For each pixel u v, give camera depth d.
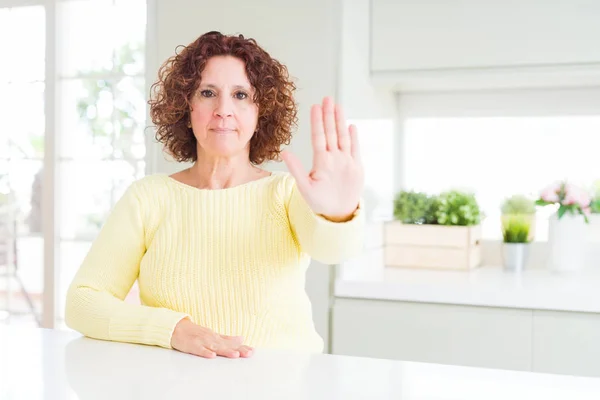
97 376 0.85
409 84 2.53
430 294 2.06
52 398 0.75
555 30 2.16
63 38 2.85
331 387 0.79
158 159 2.40
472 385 0.80
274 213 1.15
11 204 3.08
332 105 0.93
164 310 1.05
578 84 2.50
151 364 0.91
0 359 0.94
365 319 2.13
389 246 2.57
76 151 2.91
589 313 1.92
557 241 2.39
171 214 1.18
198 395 0.76
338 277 2.16
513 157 2.67
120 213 1.20
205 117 1.13
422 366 0.90
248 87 1.13
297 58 2.21
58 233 2.85
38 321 3.06
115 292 1.18
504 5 2.20
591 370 1.92
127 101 2.83
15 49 3.03
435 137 2.77
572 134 2.59
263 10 2.26
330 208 0.95
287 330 1.15
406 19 2.31
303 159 2.21
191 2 2.35
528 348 1.97
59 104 2.84
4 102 3.06
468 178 2.73
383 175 2.63
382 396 0.75
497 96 2.67
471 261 2.48
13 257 3.08
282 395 0.76
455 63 2.27
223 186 1.21
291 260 1.15
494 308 2.01
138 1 2.79
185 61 1.15
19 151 3.06
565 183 2.40
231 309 1.14
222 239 1.15
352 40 2.22
